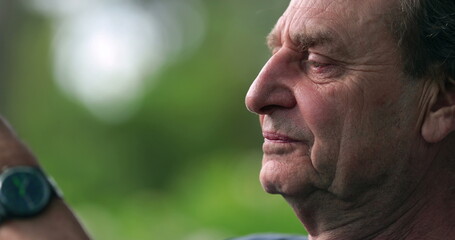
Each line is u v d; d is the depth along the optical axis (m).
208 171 10.47
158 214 10.34
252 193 9.07
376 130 2.45
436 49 2.44
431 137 2.47
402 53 2.44
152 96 19.38
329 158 2.45
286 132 2.49
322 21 2.46
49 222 2.25
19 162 2.30
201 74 19.69
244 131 18.91
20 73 17.20
